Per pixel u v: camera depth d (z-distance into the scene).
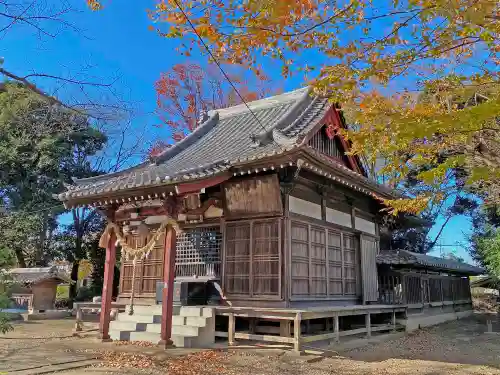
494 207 24.77
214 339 11.46
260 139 12.94
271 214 12.14
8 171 21.62
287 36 5.75
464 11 4.21
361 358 10.66
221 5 5.56
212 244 13.29
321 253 13.59
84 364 8.46
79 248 25.45
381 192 15.32
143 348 10.30
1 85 7.08
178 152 16.14
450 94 6.78
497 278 22.44
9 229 20.27
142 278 14.50
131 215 11.75
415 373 8.84
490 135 8.84
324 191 14.12
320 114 15.05
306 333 13.19
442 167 5.28
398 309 16.86
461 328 19.56
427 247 35.06
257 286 12.07
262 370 8.49
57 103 7.52
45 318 19.03
